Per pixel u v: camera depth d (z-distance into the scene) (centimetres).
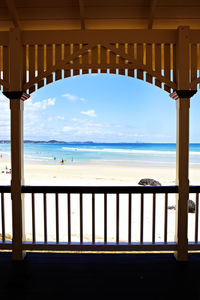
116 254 303
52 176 2189
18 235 290
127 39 286
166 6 289
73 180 2088
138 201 1145
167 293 231
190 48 284
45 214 298
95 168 2412
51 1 290
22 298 224
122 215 970
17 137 288
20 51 286
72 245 295
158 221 893
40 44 288
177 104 291
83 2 281
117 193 293
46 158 2638
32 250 296
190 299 223
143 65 285
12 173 290
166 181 2088
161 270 269
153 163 2489
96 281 249
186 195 287
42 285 242
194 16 296
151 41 284
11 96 283
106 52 288
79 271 267
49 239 717
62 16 303
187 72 280
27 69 293
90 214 990
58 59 290
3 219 298
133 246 293
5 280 251
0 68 292
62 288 238
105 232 298
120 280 251
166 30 285
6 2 283
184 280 251
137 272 265
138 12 296
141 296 227
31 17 304
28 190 294
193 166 2422
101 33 286
